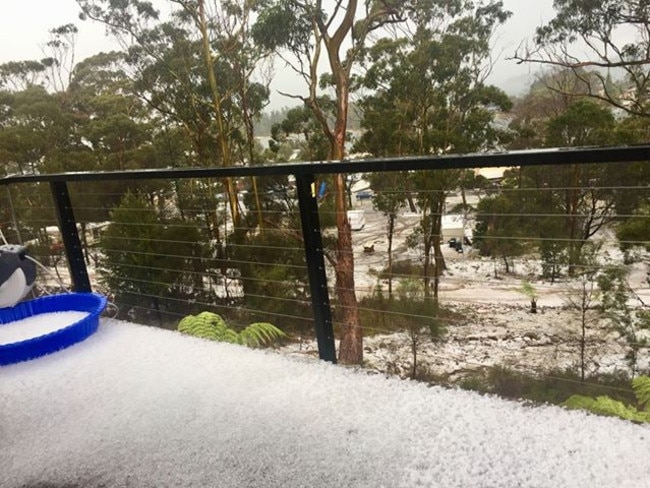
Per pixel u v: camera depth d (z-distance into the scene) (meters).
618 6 11.60
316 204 1.82
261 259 9.41
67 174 2.31
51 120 20.28
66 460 1.33
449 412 1.41
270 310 8.31
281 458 1.26
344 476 1.18
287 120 16.95
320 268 1.85
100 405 1.61
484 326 8.16
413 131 16.56
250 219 10.48
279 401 1.53
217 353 1.93
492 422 1.34
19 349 1.94
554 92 14.55
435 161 1.42
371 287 7.84
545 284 7.27
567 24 12.39
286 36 13.68
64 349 2.07
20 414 1.59
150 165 19.39
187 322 2.56
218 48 17.08
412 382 1.60
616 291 7.50
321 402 1.51
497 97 16.06
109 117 19.81
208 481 1.20
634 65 11.98
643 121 12.32
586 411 1.38
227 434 1.38
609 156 1.18
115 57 20.98
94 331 2.24
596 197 7.57
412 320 7.70
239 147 18.47
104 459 1.32
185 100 17.83
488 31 15.54
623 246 7.75
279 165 1.73
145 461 1.30
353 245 8.47
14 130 19.22
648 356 7.52
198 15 16.45
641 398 2.01
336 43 13.89
